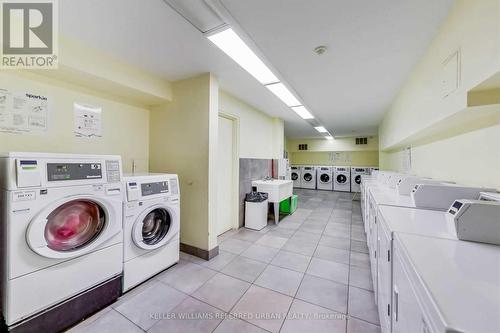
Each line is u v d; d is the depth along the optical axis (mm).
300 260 2449
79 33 1680
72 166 1483
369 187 2801
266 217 3834
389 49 1854
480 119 1383
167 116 2766
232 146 3568
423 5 1319
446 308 487
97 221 1686
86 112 2227
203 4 1342
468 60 1122
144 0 1321
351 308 1643
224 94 3148
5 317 1225
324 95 3182
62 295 1409
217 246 2588
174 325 1467
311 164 9281
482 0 1002
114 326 1455
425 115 1822
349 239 3135
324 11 1389
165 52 1974
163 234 2178
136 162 2764
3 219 1258
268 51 1912
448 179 1834
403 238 935
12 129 1731
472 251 801
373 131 6723
